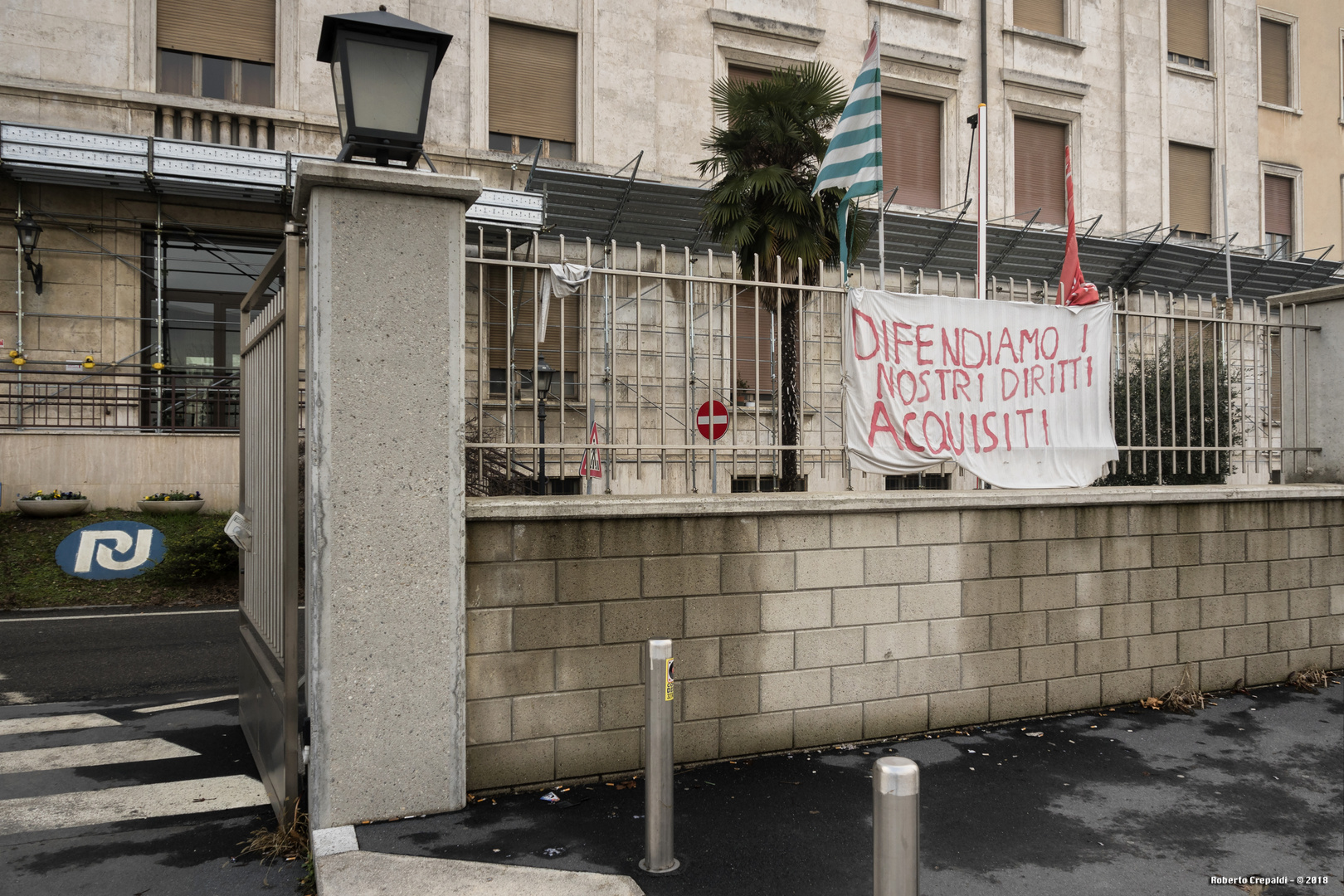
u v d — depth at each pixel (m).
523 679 4.01
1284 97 23.06
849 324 5.05
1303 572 6.27
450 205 3.82
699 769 4.34
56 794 4.29
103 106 13.08
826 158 5.96
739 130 10.91
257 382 4.61
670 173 16.42
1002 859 3.42
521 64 15.70
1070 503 5.34
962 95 19.06
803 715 4.62
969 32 19.19
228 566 10.37
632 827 3.63
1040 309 5.60
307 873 3.39
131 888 3.30
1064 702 5.35
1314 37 23.42
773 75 11.11
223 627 8.59
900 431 5.16
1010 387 5.48
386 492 3.67
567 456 9.73
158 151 12.28
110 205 13.33
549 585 4.06
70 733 5.29
